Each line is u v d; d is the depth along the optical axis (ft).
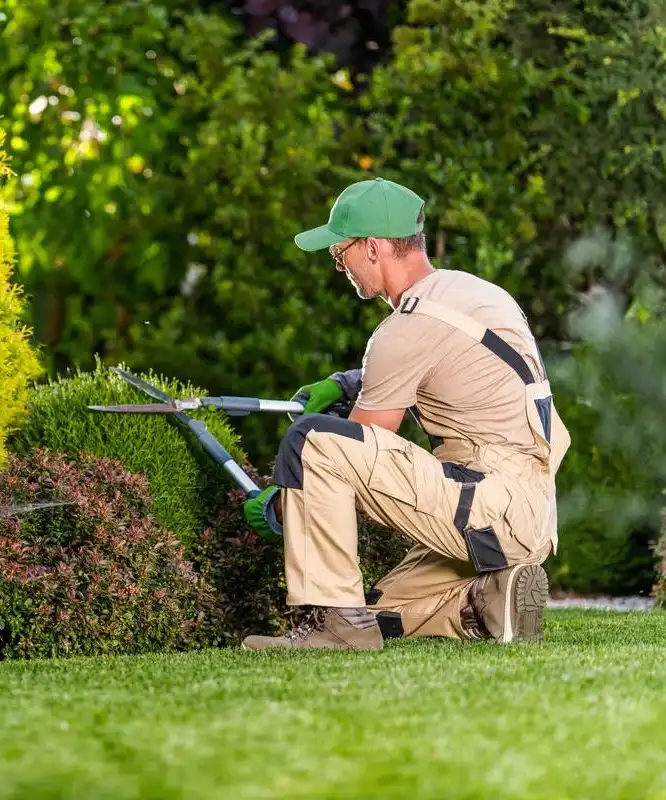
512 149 63.00
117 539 35.19
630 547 63.52
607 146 63.57
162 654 33.14
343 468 33.68
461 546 34.50
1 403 37.04
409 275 36.27
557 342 65.46
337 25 66.08
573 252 64.59
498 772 17.60
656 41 62.64
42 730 20.72
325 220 62.39
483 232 61.82
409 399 34.83
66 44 63.57
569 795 16.79
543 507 35.09
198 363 62.23
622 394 63.36
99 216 64.49
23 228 64.80
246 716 21.75
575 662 28.19
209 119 64.59
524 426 35.04
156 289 64.03
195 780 17.11
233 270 63.05
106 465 37.29
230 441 42.34
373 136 63.31
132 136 64.59
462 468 34.68
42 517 35.45
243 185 61.57
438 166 62.90
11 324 38.45
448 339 34.50
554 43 64.34
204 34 62.75
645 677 25.52
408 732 20.21
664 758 18.71
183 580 36.70
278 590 39.73
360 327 62.85
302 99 65.62
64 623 33.96
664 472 62.95
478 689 24.13
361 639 33.71
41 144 64.69
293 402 39.78
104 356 65.82
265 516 35.65
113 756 18.69
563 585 63.93
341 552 33.83
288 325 62.08
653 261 64.64
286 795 16.33
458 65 62.59
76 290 66.33
